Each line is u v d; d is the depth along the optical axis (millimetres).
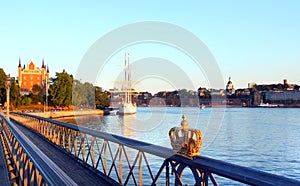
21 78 114750
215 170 3299
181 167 3936
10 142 8086
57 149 10477
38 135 15562
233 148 20266
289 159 19516
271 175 2803
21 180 5191
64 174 2471
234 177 3055
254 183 2844
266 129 41219
